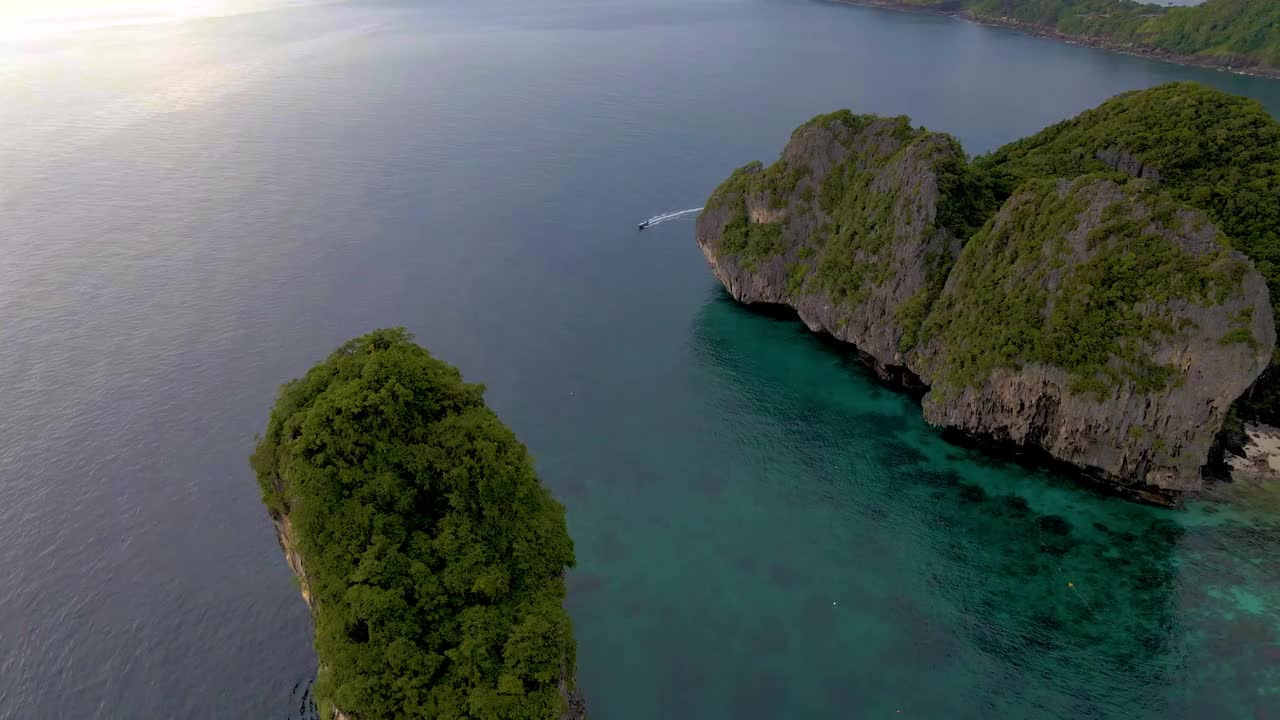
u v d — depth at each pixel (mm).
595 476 78938
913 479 77250
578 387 93125
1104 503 72562
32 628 60438
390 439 50625
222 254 120125
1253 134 89312
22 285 109750
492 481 50312
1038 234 77062
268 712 54688
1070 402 72062
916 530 71250
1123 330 69625
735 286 108312
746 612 63406
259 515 71562
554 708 44688
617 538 71125
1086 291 71312
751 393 91688
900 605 63844
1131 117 98312
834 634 61344
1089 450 72938
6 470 76062
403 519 48969
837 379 93750
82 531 69500
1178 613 61594
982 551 68562
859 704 55781
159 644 59281
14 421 82750
